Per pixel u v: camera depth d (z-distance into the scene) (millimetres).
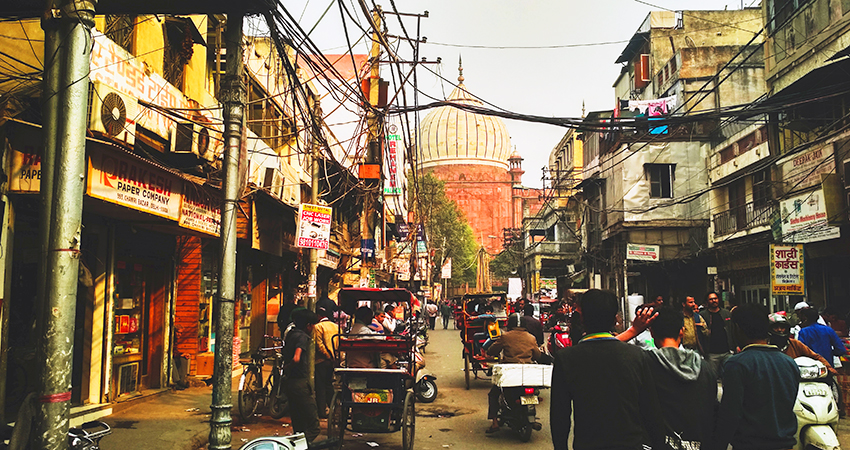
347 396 7289
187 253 12266
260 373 9258
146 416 8836
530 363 8711
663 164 31188
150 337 11102
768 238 21375
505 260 85188
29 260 7918
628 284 36156
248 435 8133
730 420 3592
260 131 14219
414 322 8789
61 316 4406
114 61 8383
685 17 36531
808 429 4625
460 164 101000
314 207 10703
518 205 102438
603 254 36688
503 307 17141
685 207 31047
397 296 8844
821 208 16641
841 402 8734
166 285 11445
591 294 3684
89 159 7172
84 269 8406
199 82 11773
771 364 3744
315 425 7047
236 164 6348
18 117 7031
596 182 37500
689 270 31469
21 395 7777
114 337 9906
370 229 17125
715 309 10055
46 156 4617
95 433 4785
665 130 30734
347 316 9555
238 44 6445
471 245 77438
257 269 16609
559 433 3537
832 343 8469
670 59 33781
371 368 7289
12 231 7066
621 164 31672
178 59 10891
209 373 12023
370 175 16016
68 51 4590
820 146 17953
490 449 7473
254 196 12414
